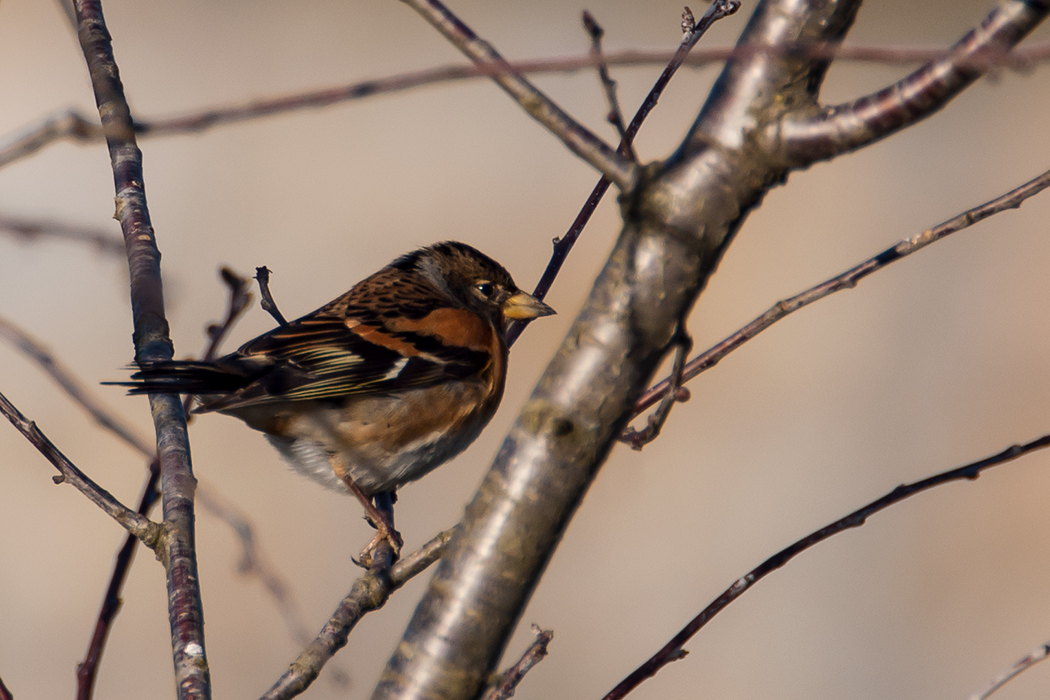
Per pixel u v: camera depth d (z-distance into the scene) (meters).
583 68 3.42
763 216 23.30
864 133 3.98
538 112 4.21
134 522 6.22
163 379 7.71
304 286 20.81
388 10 27.50
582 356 4.28
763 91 4.14
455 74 3.41
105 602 7.07
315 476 10.02
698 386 20.36
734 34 17.33
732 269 22.25
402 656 4.38
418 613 4.41
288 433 9.77
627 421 4.31
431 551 6.97
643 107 7.13
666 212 4.19
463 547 4.37
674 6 25.14
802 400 20.16
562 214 22.48
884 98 3.92
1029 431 19.41
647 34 23.95
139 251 8.09
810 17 4.14
